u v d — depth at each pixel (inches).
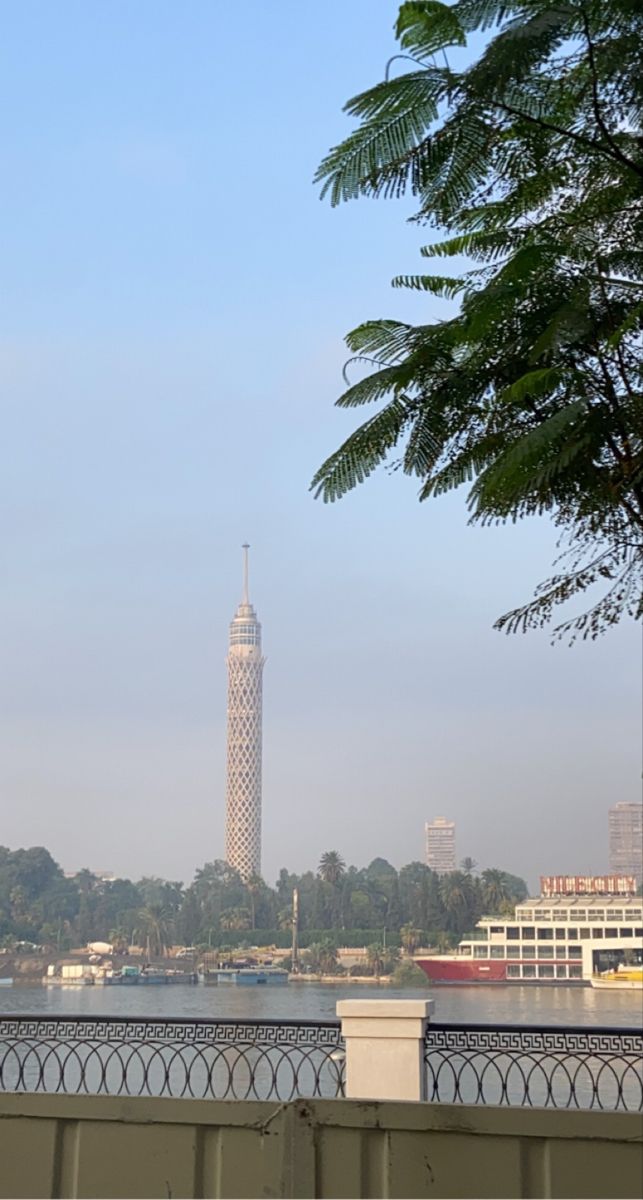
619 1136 123.8
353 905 5457.7
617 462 159.0
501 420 167.3
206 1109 135.8
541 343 154.1
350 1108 132.0
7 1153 141.0
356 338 172.6
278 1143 133.0
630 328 151.2
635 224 163.5
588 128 153.3
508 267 159.5
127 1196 136.6
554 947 3496.6
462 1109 129.0
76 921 5369.1
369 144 141.2
